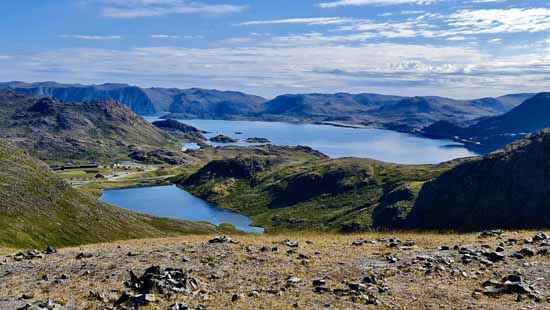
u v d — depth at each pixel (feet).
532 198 463.83
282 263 86.63
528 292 62.95
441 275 74.13
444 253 88.84
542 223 434.71
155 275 73.82
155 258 96.78
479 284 68.74
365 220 602.44
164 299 66.54
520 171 495.00
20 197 314.76
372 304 62.13
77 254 107.34
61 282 82.02
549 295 62.13
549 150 498.28
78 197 377.09
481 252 86.02
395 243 100.99
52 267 94.68
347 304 62.39
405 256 87.81
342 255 91.61
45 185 356.59
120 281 80.43
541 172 481.05
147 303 64.08
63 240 294.66
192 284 72.79
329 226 644.27
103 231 337.11
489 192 498.28
